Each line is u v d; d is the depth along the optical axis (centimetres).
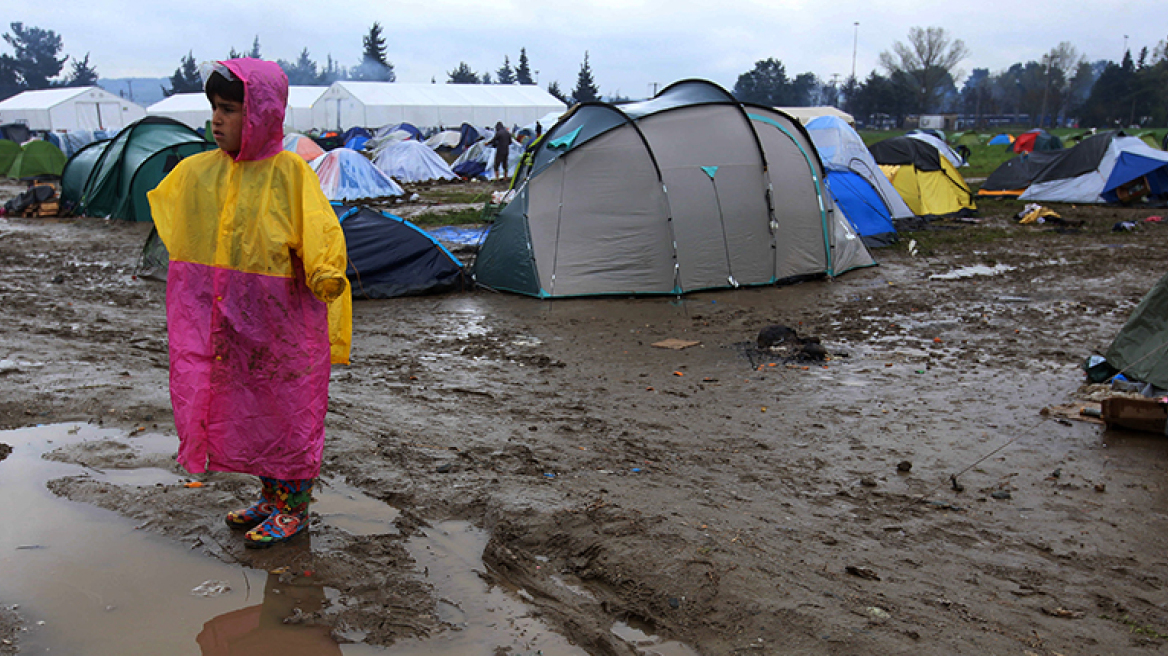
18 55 12150
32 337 805
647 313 1002
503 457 503
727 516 423
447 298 1102
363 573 361
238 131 339
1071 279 1277
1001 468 506
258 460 365
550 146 1141
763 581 352
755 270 1177
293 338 358
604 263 1103
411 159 3203
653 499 442
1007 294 1149
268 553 376
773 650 304
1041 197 2575
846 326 937
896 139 2186
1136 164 2397
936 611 333
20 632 312
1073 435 570
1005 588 356
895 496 459
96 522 404
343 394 642
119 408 574
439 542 395
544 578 363
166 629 318
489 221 1262
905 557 384
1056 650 306
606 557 372
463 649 310
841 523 421
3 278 1204
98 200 2070
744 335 889
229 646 307
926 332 911
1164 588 359
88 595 340
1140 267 1395
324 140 4788
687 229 1117
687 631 321
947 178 2195
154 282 1194
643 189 1101
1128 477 492
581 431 563
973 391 679
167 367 704
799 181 1224
